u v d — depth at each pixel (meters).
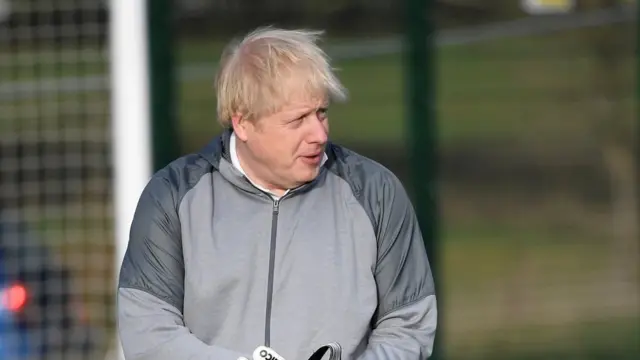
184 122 32.06
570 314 33.16
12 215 20.67
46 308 20.42
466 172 41.12
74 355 20.42
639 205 39.25
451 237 40.53
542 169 40.50
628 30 37.56
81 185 20.78
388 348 10.52
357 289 10.54
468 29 39.12
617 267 37.41
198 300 10.51
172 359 10.36
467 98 40.84
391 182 10.91
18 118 20.64
